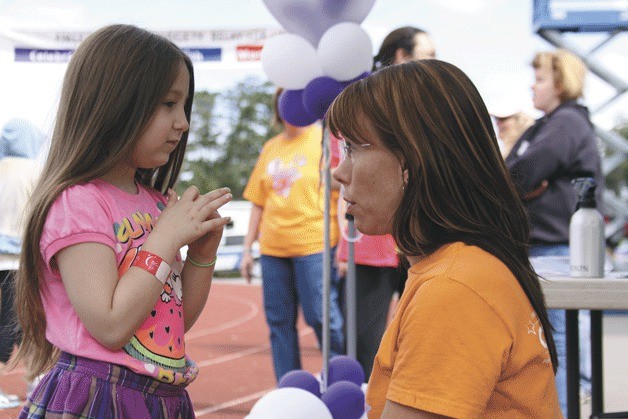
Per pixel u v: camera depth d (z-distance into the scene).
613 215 11.62
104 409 1.35
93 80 1.45
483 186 1.16
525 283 1.15
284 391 2.12
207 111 25.88
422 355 1.04
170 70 1.48
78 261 1.37
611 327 6.63
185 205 1.49
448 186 1.14
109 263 1.38
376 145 1.17
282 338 3.65
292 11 2.75
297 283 3.60
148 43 1.49
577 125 3.16
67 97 1.48
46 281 1.44
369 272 3.17
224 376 4.88
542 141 3.12
